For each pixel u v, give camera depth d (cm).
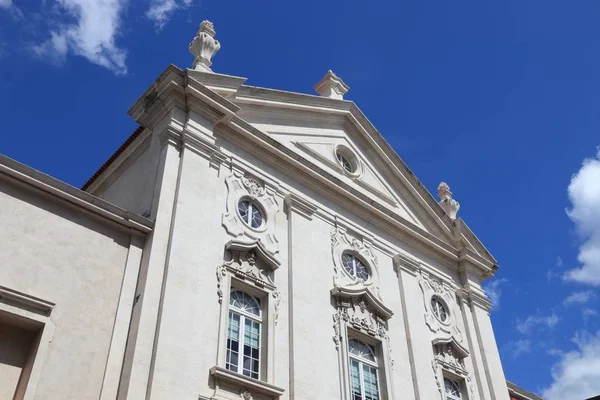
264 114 1717
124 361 1055
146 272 1152
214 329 1206
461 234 2103
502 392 1827
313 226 1609
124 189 1480
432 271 1933
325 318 1466
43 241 1075
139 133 1516
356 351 1519
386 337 1590
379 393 1498
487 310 2028
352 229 1733
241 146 1556
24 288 1012
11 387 954
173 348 1089
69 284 1071
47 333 1000
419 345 1670
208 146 1420
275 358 1298
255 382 1195
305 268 1496
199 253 1255
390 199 1967
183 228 1249
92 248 1135
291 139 1752
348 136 1966
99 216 1170
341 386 1392
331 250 1622
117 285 1134
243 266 1355
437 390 1625
